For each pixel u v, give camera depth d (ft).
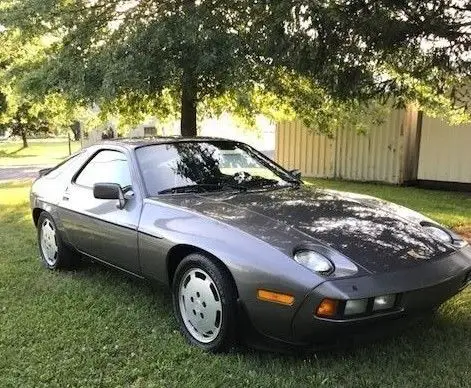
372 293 9.98
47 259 18.43
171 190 14.14
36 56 34.19
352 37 17.60
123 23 28.68
